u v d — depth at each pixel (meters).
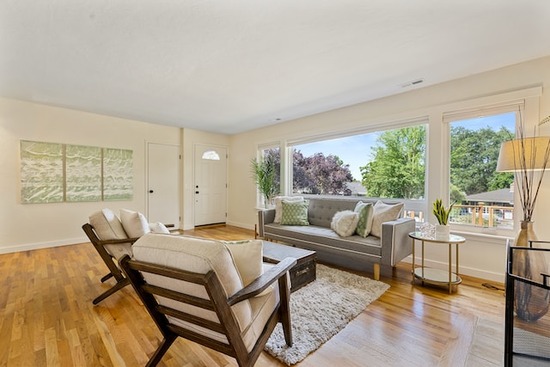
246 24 1.89
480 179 2.79
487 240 2.67
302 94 3.40
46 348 1.59
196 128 5.59
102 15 1.78
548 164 1.96
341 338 1.70
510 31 1.98
